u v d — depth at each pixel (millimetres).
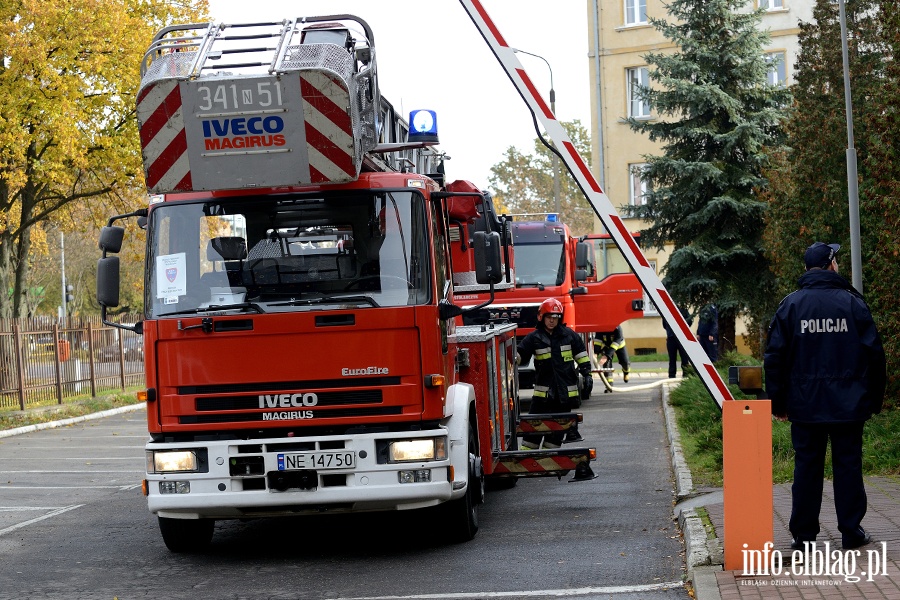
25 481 15273
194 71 8336
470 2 8211
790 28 42219
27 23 27984
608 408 20812
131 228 34281
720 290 28422
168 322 8422
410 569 8250
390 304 8336
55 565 8984
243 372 8344
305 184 8359
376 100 9320
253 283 8461
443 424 8766
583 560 8234
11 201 31641
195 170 8383
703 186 28922
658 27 29938
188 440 8477
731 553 7059
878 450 10945
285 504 8281
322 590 7688
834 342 7191
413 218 8492
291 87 8219
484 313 12086
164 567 8766
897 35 12227
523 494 11891
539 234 21922
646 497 11156
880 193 12641
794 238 17422
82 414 26359
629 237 8047
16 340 25734
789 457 11414
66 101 28250
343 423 8297
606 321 22781
